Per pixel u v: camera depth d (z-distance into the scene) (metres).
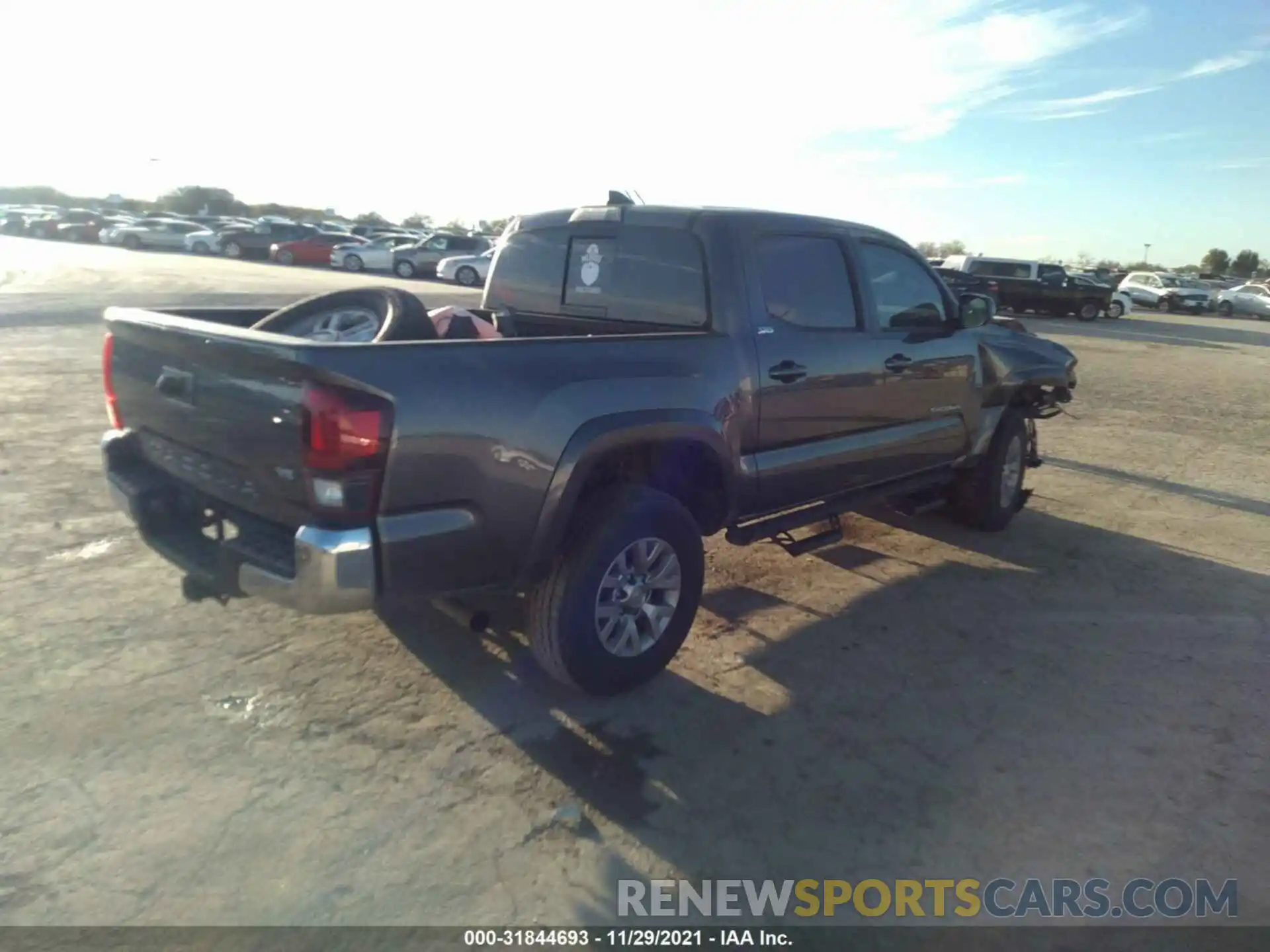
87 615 4.45
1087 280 31.67
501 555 3.39
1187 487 8.22
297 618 4.54
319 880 2.82
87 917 2.63
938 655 4.58
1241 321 39.50
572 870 2.93
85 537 5.44
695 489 4.34
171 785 3.23
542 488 3.41
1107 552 6.29
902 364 5.20
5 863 2.83
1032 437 7.07
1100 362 17.98
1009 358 6.16
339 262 36.59
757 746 3.68
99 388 9.84
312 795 3.22
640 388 3.72
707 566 5.70
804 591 5.35
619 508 3.71
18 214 52.91
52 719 3.58
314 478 2.98
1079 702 4.17
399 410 3.02
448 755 3.50
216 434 3.35
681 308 4.41
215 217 61.59
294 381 2.97
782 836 3.15
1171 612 5.27
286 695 3.85
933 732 3.85
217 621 4.47
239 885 2.78
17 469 6.68
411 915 2.71
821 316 4.74
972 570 5.83
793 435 4.57
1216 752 3.79
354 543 3.00
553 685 4.07
